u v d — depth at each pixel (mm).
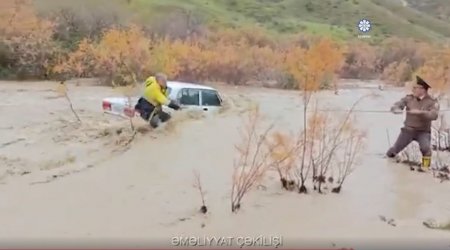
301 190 7629
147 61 25672
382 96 23906
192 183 7820
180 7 37688
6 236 5672
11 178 8047
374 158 10094
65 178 8102
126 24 32094
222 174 8258
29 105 15859
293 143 9688
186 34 34031
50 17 29297
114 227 6059
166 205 6879
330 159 8602
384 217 6758
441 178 8836
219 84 27594
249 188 7582
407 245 5770
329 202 7242
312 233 6078
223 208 6820
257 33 36188
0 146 10203
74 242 5512
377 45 35906
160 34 33094
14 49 26344
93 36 29969
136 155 9516
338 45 31844
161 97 11711
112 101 13484
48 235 5727
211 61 28047
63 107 15570
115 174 8312
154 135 11078
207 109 13672
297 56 26859
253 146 9938
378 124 14305
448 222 6582
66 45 27922
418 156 10445
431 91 17578
